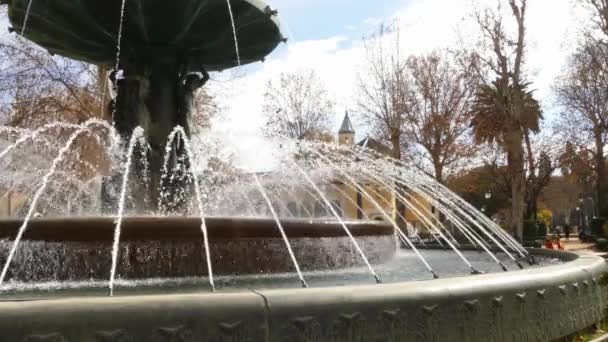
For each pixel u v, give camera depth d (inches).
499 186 1722.4
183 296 113.9
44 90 901.2
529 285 161.0
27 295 157.3
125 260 191.3
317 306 121.6
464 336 140.7
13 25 291.6
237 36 302.2
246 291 121.2
